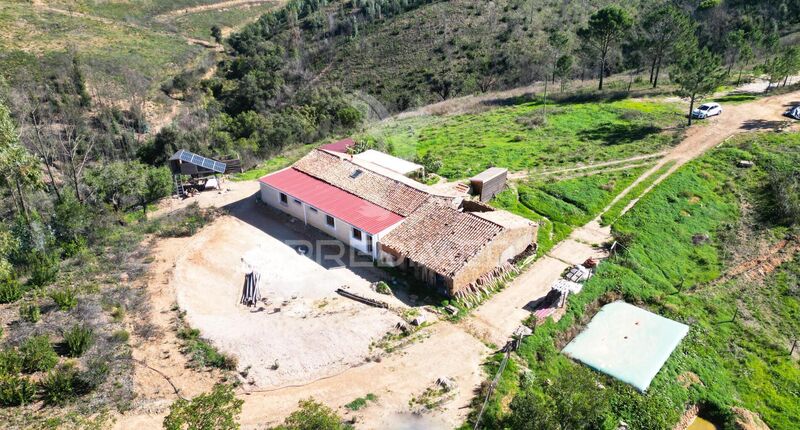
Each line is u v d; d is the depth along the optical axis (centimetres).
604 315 3534
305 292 3609
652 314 3544
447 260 3562
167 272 3725
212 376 2827
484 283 3644
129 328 3134
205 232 4322
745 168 5125
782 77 6944
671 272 4000
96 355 2852
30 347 2738
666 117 6531
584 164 5481
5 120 3662
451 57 10438
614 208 4672
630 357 3194
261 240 4238
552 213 4606
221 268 3847
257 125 7175
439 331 3247
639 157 5522
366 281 3731
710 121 6238
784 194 4459
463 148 6103
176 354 2959
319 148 5350
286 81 10994
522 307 3494
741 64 8131
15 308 3183
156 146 7044
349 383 2830
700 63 6003
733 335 3466
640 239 4228
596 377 2944
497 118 7219
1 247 3416
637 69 9012
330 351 3055
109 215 4381
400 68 10531
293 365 2941
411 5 12675
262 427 2523
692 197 4766
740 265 4050
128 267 3744
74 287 3434
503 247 3788
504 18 11100
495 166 5497
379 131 6925
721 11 9381
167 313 3297
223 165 5100
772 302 3722
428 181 5062
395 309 3419
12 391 2512
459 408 2684
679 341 3344
